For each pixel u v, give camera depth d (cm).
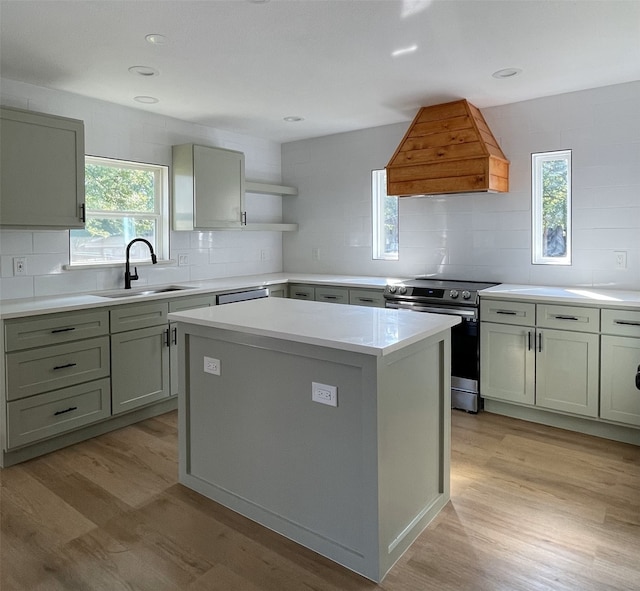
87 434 326
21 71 312
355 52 285
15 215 302
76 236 378
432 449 229
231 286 411
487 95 370
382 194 487
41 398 294
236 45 273
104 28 251
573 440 318
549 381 336
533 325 339
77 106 363
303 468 212
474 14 240
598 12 238
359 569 195
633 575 189
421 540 213
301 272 541
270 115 425
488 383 362
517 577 189
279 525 221
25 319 284
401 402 203
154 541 215
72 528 224
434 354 228
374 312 253
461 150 373
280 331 205
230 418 238
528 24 251
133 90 352
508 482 262
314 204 525
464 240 431
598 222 366
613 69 318
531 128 387
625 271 358
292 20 244
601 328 313
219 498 246
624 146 353
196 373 253
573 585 184
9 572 194
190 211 421
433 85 345
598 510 234
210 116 425
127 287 393
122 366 337
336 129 481
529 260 399
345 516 200
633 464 283
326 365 201
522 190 397
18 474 276
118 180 404
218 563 200
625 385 307
